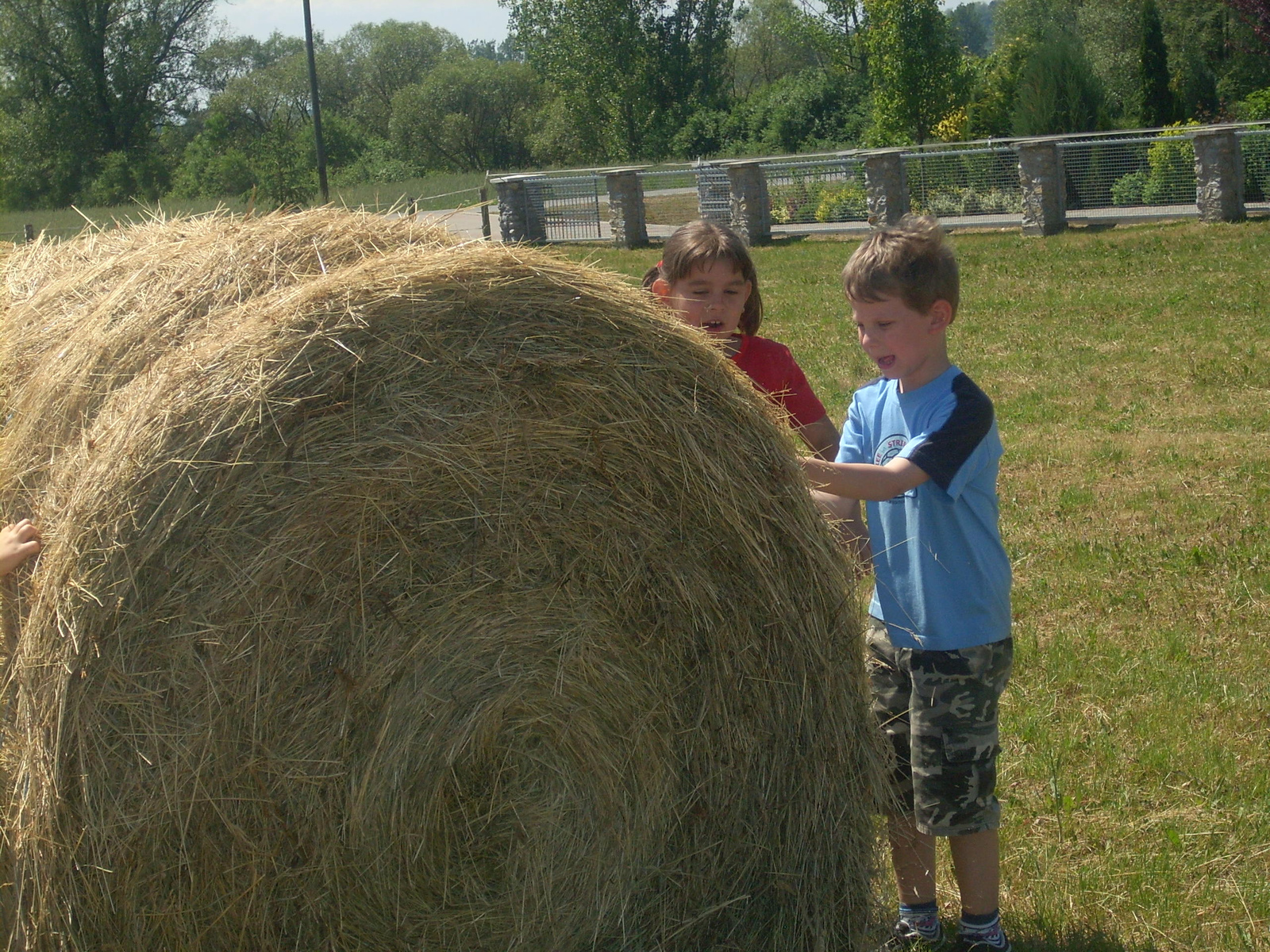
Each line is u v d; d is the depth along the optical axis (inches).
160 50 2085.4
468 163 2657.5
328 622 94.0
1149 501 244.7
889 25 1256.8
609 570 99.0
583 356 94.4
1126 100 1147.9
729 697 102.7
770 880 106.3
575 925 105.5
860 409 117.6
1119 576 207.9
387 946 102.1
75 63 2018.9
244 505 90.2
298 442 90.7
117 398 96.9
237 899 96.4
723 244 120.4
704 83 2066.9
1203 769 144.0
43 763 91.1
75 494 91.2
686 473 97.1
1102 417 311.7
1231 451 272.8
